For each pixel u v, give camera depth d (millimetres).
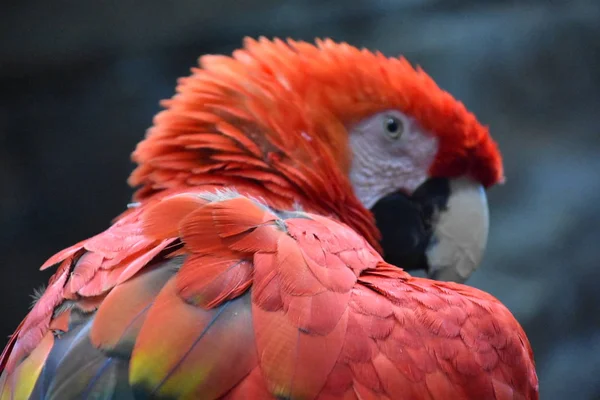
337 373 1658
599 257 5719
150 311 1682
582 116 6000
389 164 2688
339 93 2551
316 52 2621
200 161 2332
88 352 1685
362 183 2656
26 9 5895
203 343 1636
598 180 5848
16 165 6102
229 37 6172
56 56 6027
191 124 2371
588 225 5773
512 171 5930
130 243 1893
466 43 6059
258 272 1737
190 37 6145
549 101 6016
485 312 1927
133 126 6168
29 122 6105
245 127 2365
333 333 1688
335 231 1986
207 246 1784
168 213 1906
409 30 6137
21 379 1763
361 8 6152
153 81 6176
